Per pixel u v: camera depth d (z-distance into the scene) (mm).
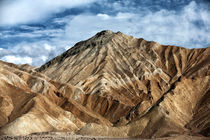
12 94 131625
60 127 120500
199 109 113438
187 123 106125
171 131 98188
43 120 117250
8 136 98500
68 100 153375
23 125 107250
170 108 110875
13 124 106438
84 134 107062
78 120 136375
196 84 124875
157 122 103000
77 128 126625
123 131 104812
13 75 146250
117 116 156000
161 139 91875
